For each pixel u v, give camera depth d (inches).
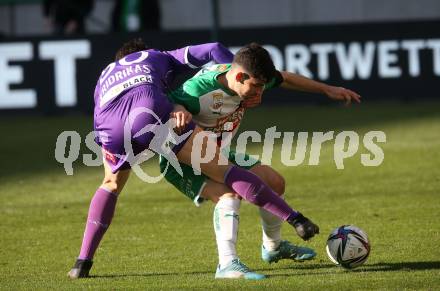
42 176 1299.2
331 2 2445.9
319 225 946.7
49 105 1855.3
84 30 2138.3
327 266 760.3
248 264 786.8
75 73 1847.9
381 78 1878.7
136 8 2076.8
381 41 1876.2
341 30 1871.3
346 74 1876.2
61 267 791.1
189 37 1873.8
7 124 1798.7
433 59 1878.7
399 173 1217.4
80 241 904.9
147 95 721.0
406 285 665.6
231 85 732.7
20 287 697.0
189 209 1058.1
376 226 924.0
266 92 1899.6
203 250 845.8
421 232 884.0
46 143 1565.0
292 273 729.6
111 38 1845.5
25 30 2411.4
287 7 2450.8
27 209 1079.6
